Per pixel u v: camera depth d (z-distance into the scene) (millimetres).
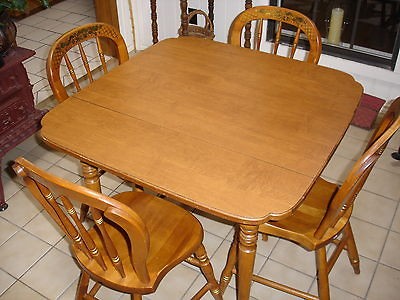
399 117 1252
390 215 2221
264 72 1814
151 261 1459
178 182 1320
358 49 2822
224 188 1301
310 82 1750
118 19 3488
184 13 2781
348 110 1603
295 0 2971
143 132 1508
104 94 1694
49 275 2002
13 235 2182
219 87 1726
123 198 1702
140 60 1897
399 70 2637
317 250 1574
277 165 1373
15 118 2400
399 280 1934
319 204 1655
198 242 1541
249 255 1477
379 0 2693
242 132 1501
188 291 1925
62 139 1487
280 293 1903
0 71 2201
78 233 1380
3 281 1977
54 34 3928
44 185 1190
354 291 1899
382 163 2520
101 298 1897
